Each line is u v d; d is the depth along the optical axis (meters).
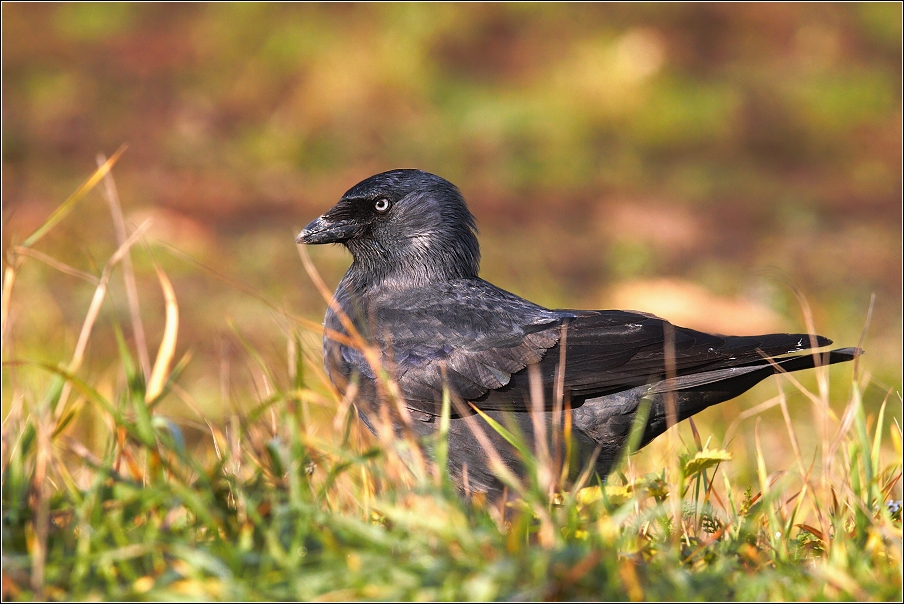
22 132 25.30
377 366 6.47
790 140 27.22
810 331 7.07
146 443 5.50
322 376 7.30
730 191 25.03
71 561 4.88
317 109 26.70
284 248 19.72
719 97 27.86
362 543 5.18
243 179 24.16
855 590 4.90
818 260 20.62
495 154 25.78
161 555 5.09
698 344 7.38
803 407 12.28
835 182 25.78
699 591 4.97
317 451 6.15
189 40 29.27
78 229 19.52
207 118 26.53
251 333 14.96
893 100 28.33
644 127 26.97
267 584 4.89
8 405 7.55
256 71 28.08
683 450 7.46
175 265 18.27
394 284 8.58
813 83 28.47
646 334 7.61
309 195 23.48
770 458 10.34
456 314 8.07
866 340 15.48
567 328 7.81
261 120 26.64
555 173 25.22
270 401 6.03
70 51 28.88
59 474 5.56
